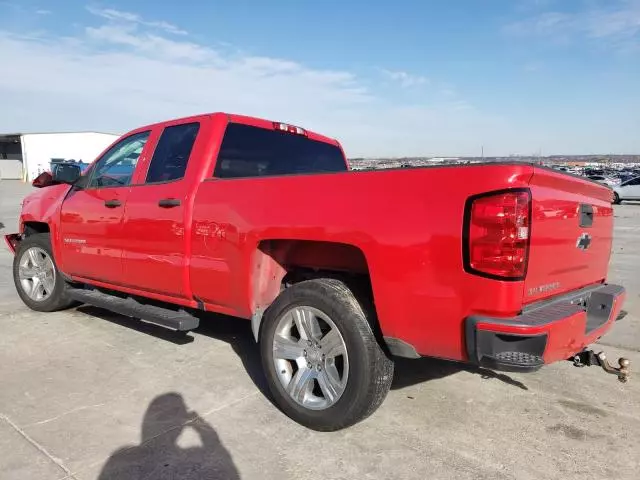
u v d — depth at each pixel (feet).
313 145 17.22
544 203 8.93
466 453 9.98
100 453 9.73
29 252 19.25
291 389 10.99
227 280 12.26
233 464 9.49
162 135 15.03
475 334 8.55
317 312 10.57
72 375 13.37
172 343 16.03
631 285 24.81
